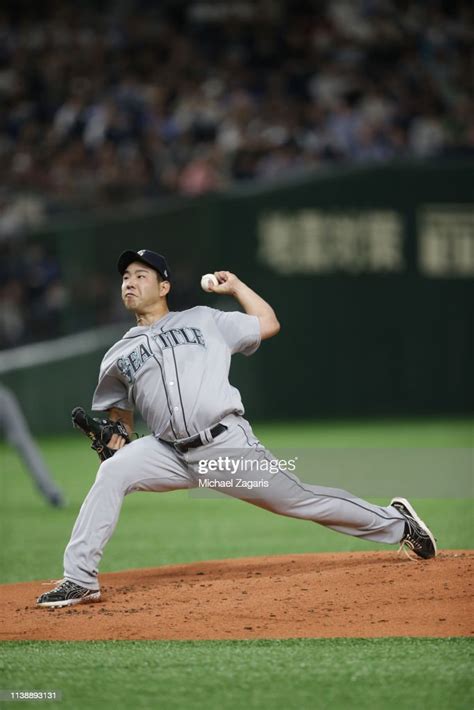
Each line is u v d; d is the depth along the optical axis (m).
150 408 20.12
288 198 70.94
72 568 19.45
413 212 73.81
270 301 70.50
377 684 14.38
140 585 21.27
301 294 71.25
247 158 74.06
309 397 71.56
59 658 15.97
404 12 87.31
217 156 73.56
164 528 33.38
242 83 80.38
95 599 19.62
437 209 74.25
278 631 17.12
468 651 15.87
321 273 71.75
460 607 18.03
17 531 32.78
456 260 74.69
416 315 74.06
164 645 16.56
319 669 15.11
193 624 17.69
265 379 69.81
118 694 14.16
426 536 21.19
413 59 84.62
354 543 29.19
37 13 83.06
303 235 71.38
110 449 20.28
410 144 78.94
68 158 72.69
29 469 37.69
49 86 78.12
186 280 67.06
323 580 19.97
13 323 66.00
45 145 73.94
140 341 20.42
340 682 14.50
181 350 20.20
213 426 19.98
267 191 70.38
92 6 84.50
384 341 73.44
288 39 84.44
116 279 67.00
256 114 77.00
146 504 40.00
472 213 74.69
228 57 82.25
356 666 15.22
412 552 22.58
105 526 19.59
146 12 84.75
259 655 15.86
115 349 20.73
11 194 67.50
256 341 21.00
